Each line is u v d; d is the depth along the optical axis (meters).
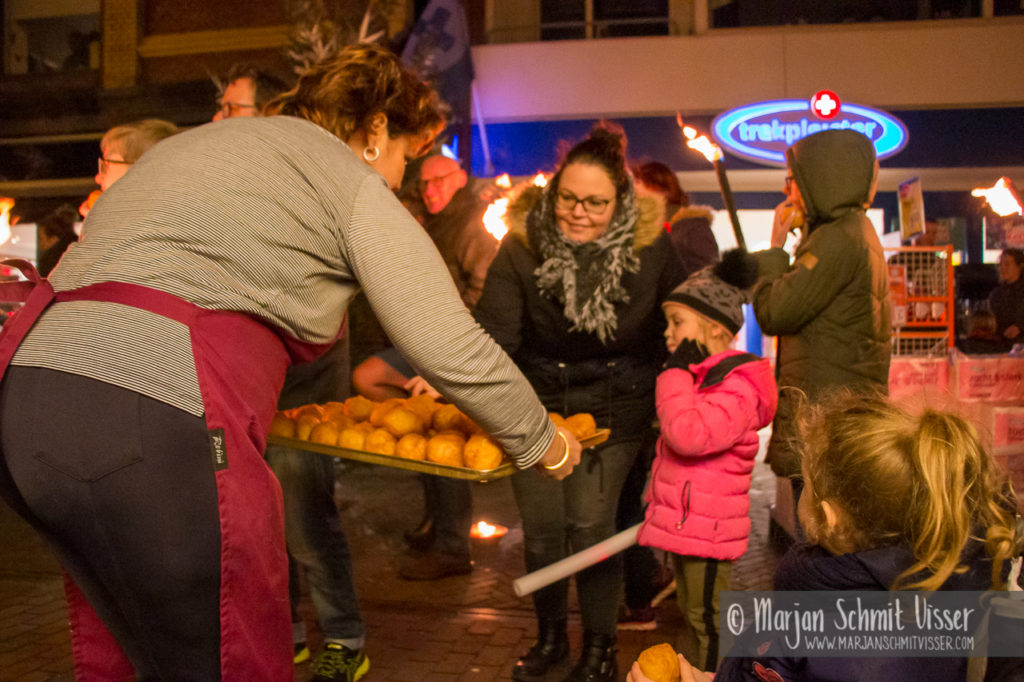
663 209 2.64
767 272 2.97
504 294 2.70
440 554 3.86
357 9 7.52
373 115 1.86
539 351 2.75
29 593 3.65
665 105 11.95
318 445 2.09
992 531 1.40
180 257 1.49
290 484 2.62
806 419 1.73
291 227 1.56
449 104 10.16
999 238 5.68
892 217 12.12
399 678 2.78
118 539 1.42
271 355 1.58
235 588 1.47
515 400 1.74
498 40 12.38
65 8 12.50
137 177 1.58
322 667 2.68
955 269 6.51
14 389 1.45
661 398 2.36
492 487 5.78
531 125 12.16
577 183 2.50
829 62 11.76
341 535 2.74
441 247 4.17
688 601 2.42
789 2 12.10
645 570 3.14
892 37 11.66
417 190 4.31
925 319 5.49
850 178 2.91
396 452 2.02
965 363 4.11
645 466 3.20
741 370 2.34
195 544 1.44
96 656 1.68
